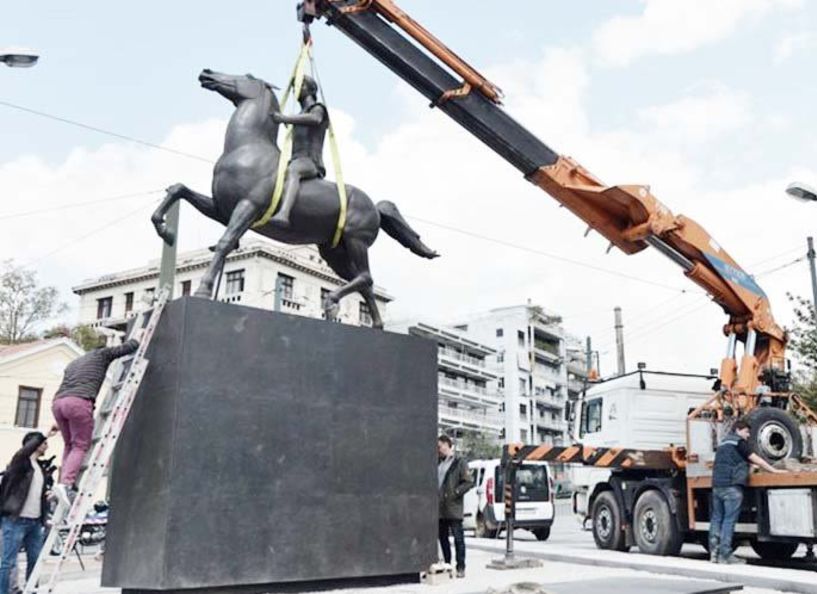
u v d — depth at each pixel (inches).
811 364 946.1
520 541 729.6
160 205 354.0
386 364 364.8
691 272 543.5
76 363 311.9
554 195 517.7
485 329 2979.8
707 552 566.6
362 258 378.6
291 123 352.2
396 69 469.4
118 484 321.7
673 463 545.3
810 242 965.8
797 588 358.9
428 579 355.9
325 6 443.5
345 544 335.6
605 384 671.1
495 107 492.1
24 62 570.6
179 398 302.0
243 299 1818.4
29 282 1712.6
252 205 337.1
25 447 323.6
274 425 324.2
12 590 318.3
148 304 352.8
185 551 292.8
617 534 561.6
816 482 436.1
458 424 2536.9
